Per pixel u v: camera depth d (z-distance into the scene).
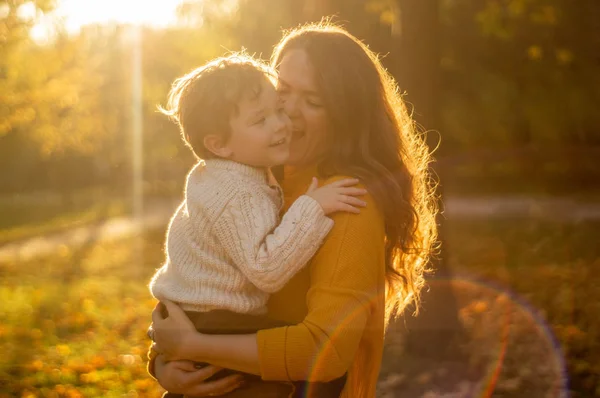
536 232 16.98
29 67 17.69
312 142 2.72
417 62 6.95
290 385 2.45
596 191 29.38
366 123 2.64
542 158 34.00
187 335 2.41
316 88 2.64
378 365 2.60
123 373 6.95
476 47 22.06
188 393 2.46
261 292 2.53
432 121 6.95
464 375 6.07
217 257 2.48
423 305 6.60
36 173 49.09
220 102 2.50
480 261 13.17
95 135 23.94
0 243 21.86
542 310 8.35
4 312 10.13
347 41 2.69
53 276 14.39
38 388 6.49
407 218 2.65
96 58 21.47
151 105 27.78
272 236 2.41
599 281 10.13
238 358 2.33
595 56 17.19
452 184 34.66
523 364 6.31
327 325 2.32
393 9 7.32
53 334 8.73
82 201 39.88
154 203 36.47
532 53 13.16
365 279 2.39
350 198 2.44
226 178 2.51
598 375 6.02
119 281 13.38
